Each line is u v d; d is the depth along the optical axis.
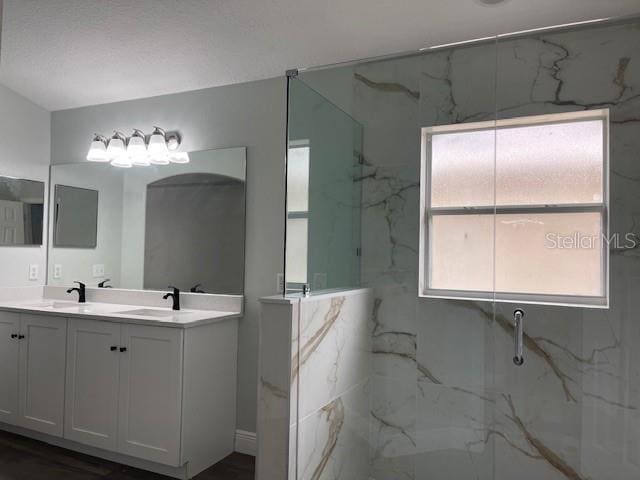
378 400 2.02
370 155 2.05
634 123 1.70
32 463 2.75
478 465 1.90
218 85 3.18
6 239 3.47
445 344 1.95
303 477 1.89
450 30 2.39
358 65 2.08
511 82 1.87
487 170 1.90
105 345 2.75
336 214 2.07
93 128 3.64
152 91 3.34
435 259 1.97
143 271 3.37
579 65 1.78
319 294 2.03
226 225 3.11
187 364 2.57
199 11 2.47
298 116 2.16
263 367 1.90
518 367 1.85
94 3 2.50
